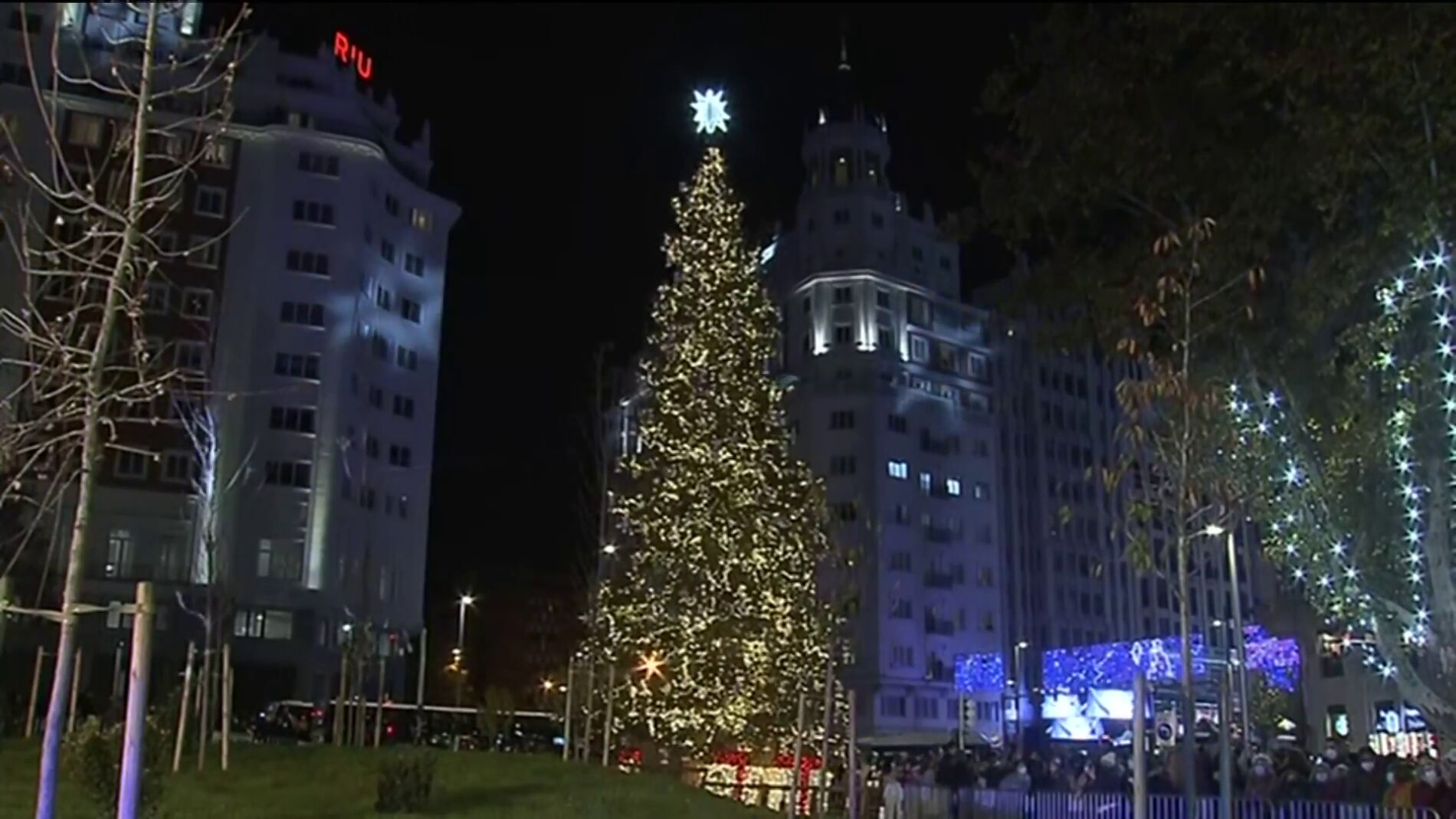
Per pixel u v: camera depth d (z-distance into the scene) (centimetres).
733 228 3103
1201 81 1747
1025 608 9606
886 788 2122
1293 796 1744
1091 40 1836
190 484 6156
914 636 8644
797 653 2802
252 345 6588
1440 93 1547
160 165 2433
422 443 7488
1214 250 1677
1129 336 1421
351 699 5031
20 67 5594
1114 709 6081
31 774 1900
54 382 1045
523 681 9569
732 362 2984
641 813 1722
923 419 9181
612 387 7006
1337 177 1653
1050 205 1909
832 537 3784
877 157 9788
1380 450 1706
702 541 2856
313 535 6550
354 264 6969
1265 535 1852
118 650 4303
